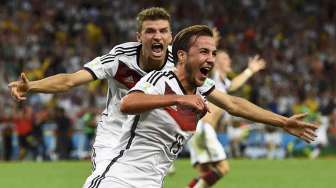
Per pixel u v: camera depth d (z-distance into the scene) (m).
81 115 27.88
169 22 8.80
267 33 44.09
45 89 8.32
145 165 6.98
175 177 19.31
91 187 6.96
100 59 8.96
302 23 45.94
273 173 20.95
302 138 7.98
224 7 45.88
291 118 7.94
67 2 42.34
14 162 24.78
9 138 26.36
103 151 9.19
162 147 6.99
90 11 42.12
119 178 6.93
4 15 39.84
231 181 18.66
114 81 9.12
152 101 6.45
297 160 26.16
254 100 33.84
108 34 40.69
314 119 29.36
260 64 14.95
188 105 6.41
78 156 27.22
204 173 14.54
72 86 8.64
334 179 19.42
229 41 42.62
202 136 14.54
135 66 8.98
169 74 6.90
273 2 46.97
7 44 36.62
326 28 45.88
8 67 34.91
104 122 9.44
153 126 6.91
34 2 41.56
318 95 36.56
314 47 43.12
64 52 37.28
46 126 26.97
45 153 26.77
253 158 27.61
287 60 41.12
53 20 40.53
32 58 36.03
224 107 8.05
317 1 47.75
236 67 39.97
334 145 29.47
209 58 6.80
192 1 45.72
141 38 8.80
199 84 6.94
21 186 17.31
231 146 27.81
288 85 37.00
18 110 26.50
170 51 8.95
